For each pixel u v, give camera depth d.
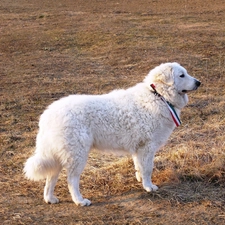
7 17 28.66
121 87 12.59
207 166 6.98
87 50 17.88
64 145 5.99
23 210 6.16
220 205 5.97
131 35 19.50
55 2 37.31
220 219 5.67
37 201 6.44
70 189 6.23
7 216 5.98
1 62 16.67
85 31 21.42
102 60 16.14
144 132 6.37
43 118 6.21
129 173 7.18
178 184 6.65
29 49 18.75
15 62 16.61
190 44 17.17
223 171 6.77
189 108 10.38
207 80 12.72
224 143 7.96
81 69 15.12
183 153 7.56
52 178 6.29
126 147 6.47
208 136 8.63
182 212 5.89
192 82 6.68
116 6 32.69
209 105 10.50
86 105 6.26
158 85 6.57
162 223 5.64
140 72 14.25
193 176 6.79
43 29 23.30
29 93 12.28
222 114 9.88
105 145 6.42
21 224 5.76
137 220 5.71
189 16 24.61
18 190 6.81
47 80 13.77
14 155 8.25
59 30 22.45
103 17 26.27
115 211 6.02
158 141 6.54
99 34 20.28
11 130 9.55
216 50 16.03
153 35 19.34
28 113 10.65
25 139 9.03
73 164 6.07
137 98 6.51
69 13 29.14
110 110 6.32
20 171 7.54
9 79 14.07
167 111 6.50
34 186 6.94
